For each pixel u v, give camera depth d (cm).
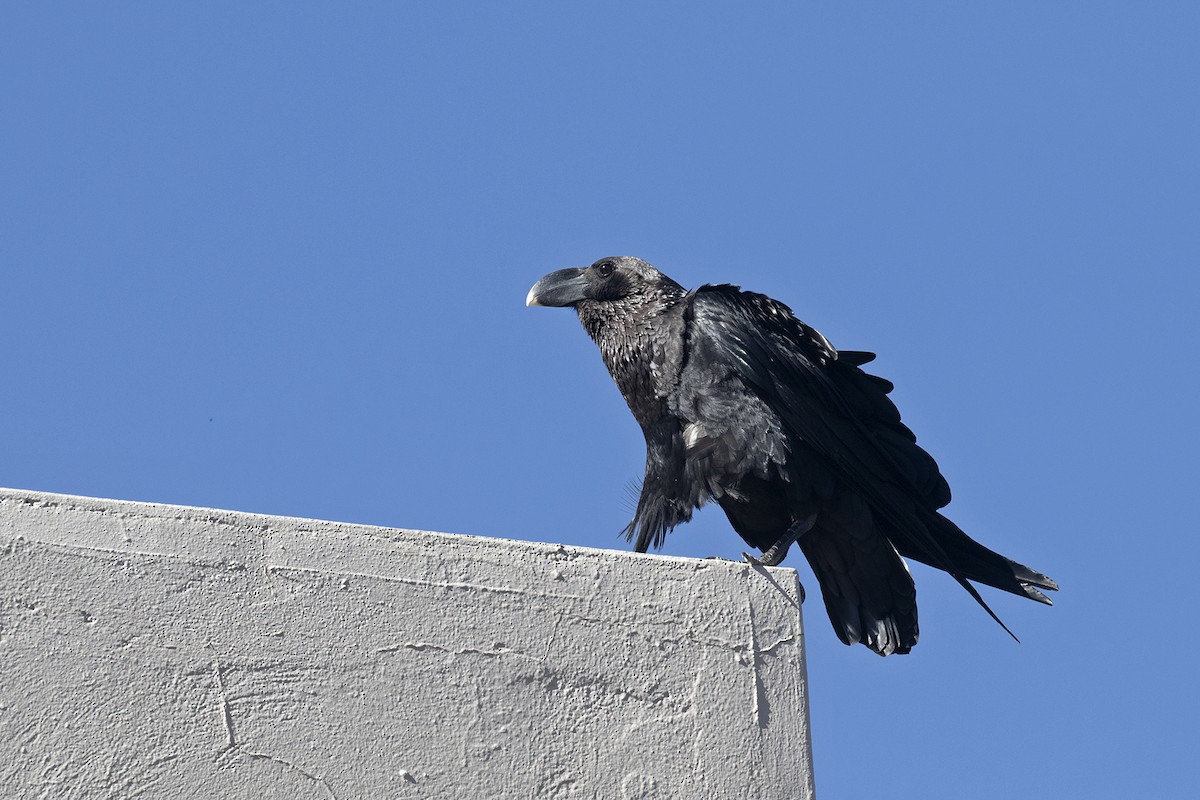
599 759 724
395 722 695
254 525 714
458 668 718
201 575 695
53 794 634
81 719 651
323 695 689
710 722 750
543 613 747
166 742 657
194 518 705
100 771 643
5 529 676
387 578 725
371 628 711
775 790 744
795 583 804
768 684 770
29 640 658
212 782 655
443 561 739
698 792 732
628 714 739
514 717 718
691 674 760
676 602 774
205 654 679
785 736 759
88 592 674
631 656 754
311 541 720
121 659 666
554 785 711
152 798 645
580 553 770
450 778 693
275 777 666
